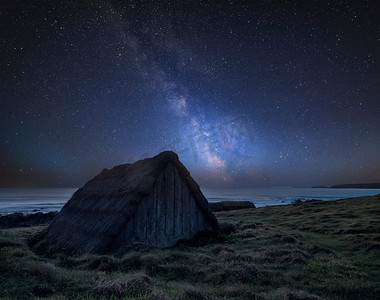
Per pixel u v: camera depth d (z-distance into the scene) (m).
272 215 23.58
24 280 6.22
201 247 11.15
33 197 124.94
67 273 6.91
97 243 9.99
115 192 12.70
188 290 5.63
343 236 12.66
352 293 6.22
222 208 35.72
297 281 6.97
